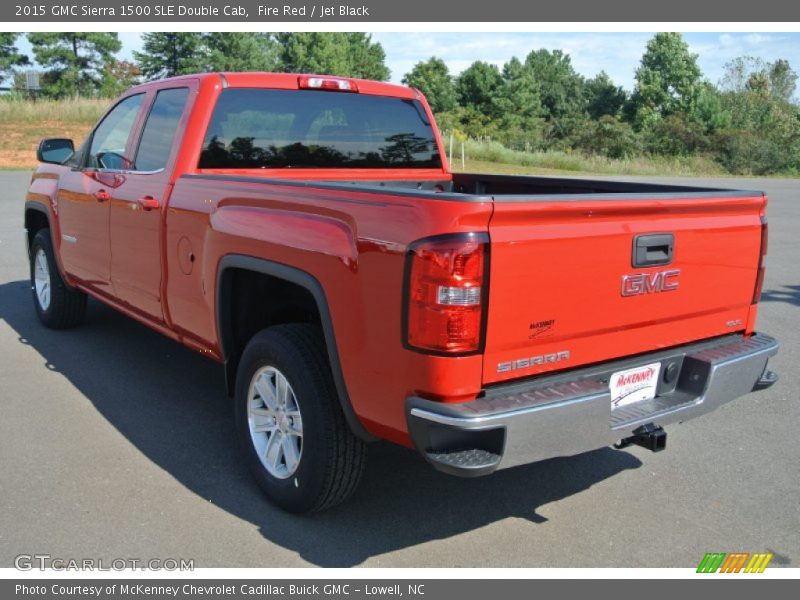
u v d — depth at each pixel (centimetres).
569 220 295
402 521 358
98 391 512
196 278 414
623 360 332
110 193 503
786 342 678
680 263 339
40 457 411
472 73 7675
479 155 4134
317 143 489
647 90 7512
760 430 479
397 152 532
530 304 288
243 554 327
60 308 632
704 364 348
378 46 8644
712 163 4919
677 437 467
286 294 387
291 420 355
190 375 549
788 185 3228
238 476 397
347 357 311
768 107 6894
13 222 1274
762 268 385
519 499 383
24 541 331
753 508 378
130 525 346
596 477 410
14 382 524
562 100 8662
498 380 288
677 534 352
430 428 279
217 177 399
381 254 291
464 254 269
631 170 4291
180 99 459
